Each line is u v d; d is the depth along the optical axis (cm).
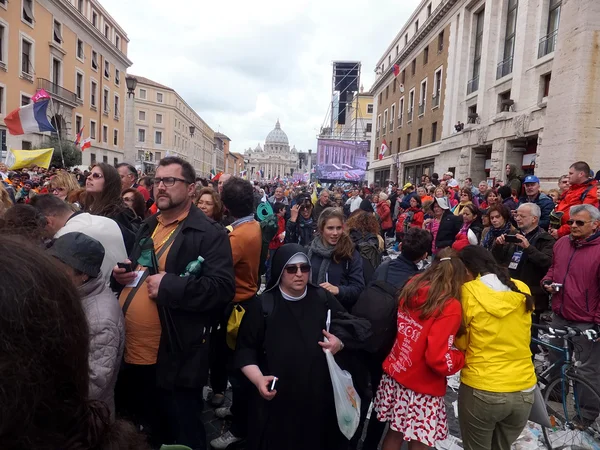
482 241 602
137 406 300
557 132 968
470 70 2278
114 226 283
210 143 11019
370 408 402
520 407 266
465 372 274
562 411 362
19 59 2828
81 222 274
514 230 489
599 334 371
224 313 332
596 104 901
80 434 77
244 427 329
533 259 446
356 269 362
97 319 222
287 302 276
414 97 3166
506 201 778
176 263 271
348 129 5419
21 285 65
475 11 2194
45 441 70
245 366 266
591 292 378
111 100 4353
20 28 2833
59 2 3231
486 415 264
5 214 258
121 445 86
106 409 85
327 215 363
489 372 264
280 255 275
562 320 402
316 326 273
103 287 239
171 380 262
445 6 2458
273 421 264
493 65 1941
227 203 353
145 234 297
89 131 3875
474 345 269
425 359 264
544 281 421
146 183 740
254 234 345
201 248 274
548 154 999
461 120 2305
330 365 263
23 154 1357
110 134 4347
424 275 279
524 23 1627
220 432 361
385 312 290
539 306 461
